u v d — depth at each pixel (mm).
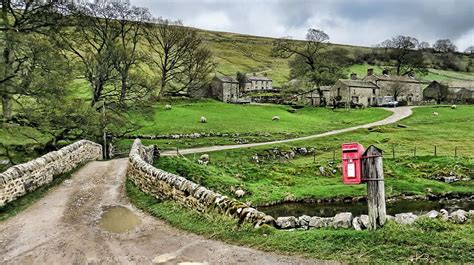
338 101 92125
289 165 35375
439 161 35250
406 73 118500
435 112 78438
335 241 8945
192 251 9383
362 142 49750
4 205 13719
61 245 10070
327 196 25812
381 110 82438
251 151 41844
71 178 20672
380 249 8320
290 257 8602
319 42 96938
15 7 34250
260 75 134625
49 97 28781
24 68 28531
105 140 40719
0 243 10383
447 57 155500
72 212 13586
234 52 187875
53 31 35969
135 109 48219
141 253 9398
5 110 30922
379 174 9148
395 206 24422
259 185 28094
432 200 26266
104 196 16297
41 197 16016
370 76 101188
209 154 39688
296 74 102500
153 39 95312
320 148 46656
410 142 49406
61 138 35594
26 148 32531
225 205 11391
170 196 13914
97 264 8766
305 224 11516
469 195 27438
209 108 71875
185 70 86312
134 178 18047
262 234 9969
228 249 9375
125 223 12195
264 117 68188
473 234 8742
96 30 55469
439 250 8008
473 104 95562
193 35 88562
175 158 29594
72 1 39719
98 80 45781
